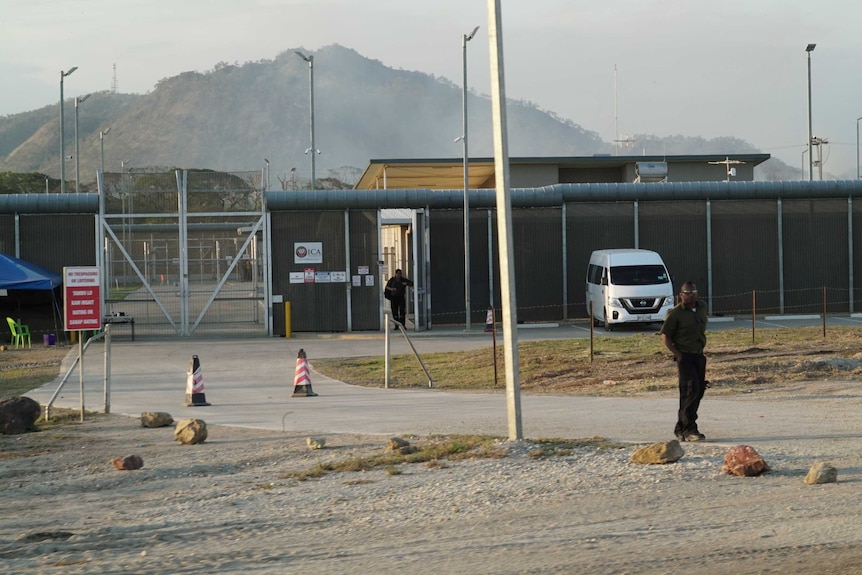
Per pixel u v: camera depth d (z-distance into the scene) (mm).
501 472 10680
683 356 12367
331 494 10164
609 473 10344
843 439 12156
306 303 35062
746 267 37406
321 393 19875
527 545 7742
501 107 11836
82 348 17047
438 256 36594
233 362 26656
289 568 7395
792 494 9117
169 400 19344
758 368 19938
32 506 10312
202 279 34875
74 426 16094
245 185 34719
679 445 10930
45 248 34656
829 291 37656
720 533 7832
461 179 58812
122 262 34781
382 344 31031
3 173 122938
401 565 7355
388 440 12984
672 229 37219
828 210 37594
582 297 36969
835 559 6988
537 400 17438
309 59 55531
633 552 7395
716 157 55156
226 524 9008
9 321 31953
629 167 55281
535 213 36875
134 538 8594
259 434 14656
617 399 17250
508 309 12141
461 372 22969
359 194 35000
